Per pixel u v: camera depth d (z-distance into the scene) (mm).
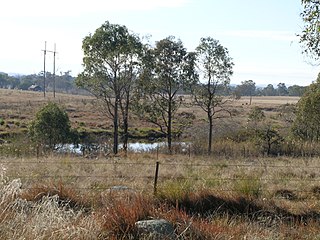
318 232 8977
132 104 37500
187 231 7223
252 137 36531
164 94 37500
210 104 37312
